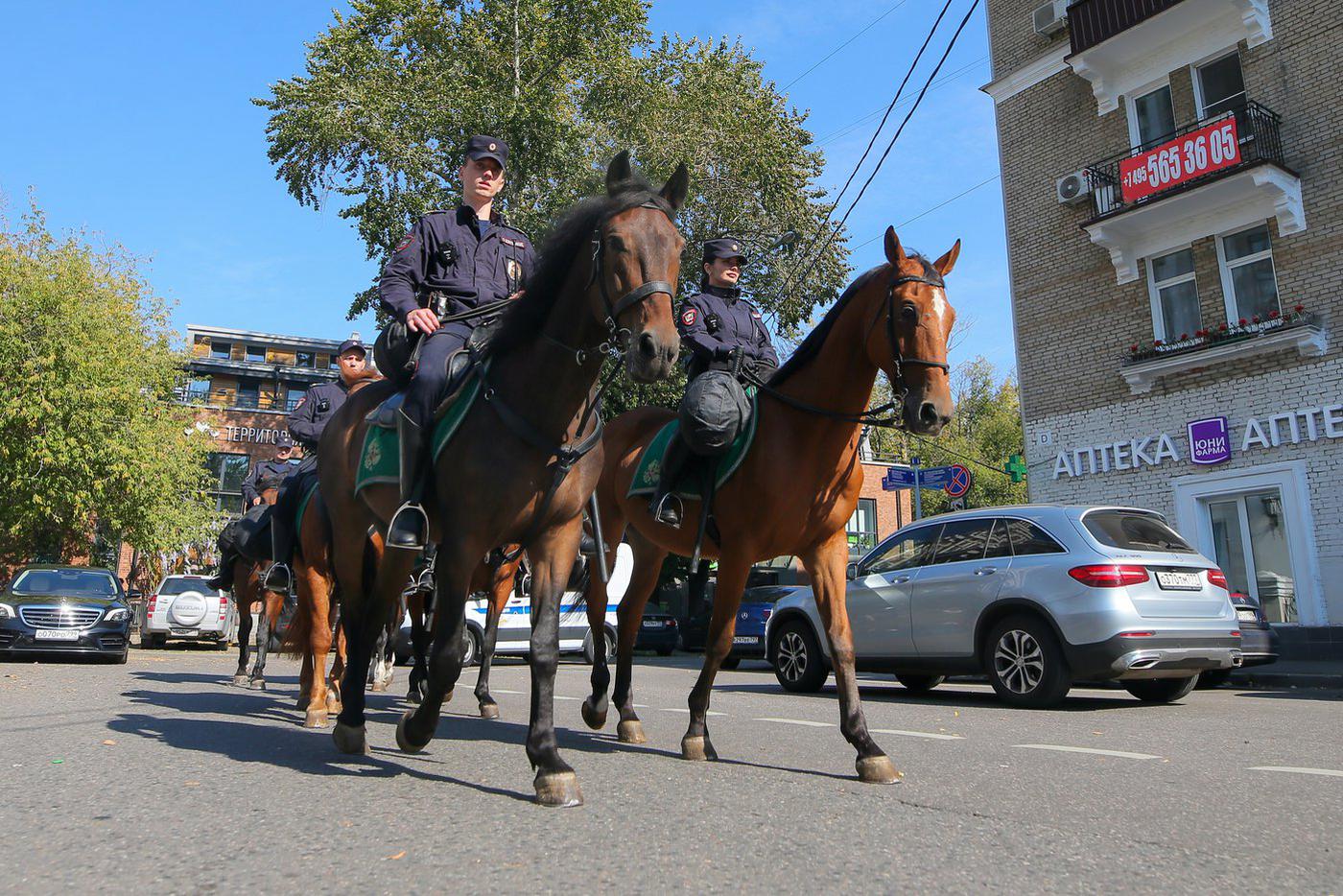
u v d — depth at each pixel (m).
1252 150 15.35
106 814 3.31
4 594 15.24
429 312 4.27
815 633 10.46
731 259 5.77
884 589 9.98
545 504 3.87
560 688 10.53
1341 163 14.73
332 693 7.85
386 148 23.17
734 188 24.25
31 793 3.67
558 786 3.48
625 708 5.77
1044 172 18.89
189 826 3.15
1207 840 3.16
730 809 3.50
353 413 5.08
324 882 2.54
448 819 3.25
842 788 4.01
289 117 23.72
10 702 7.21
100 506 22.88
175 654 18.44
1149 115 17.50
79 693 8.15
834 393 4.73
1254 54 15.92
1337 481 14.23
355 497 4.91
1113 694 10.31
